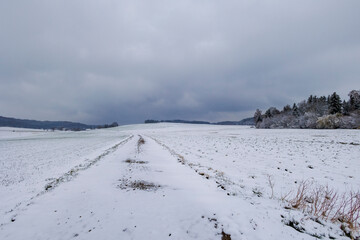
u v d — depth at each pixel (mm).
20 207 4715
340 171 8664
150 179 7008
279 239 2996
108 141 32031
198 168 8523
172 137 39875
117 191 5699
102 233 3428
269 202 4516
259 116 90562
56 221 3961
